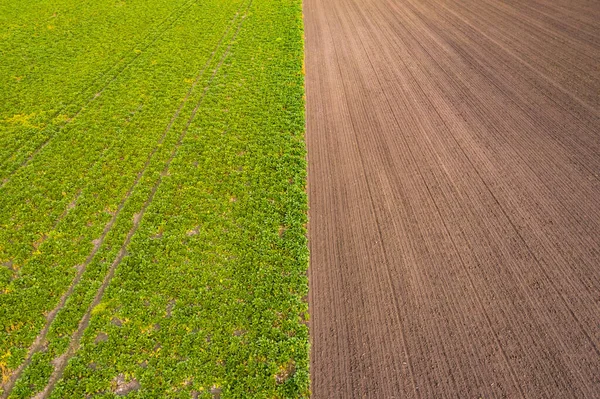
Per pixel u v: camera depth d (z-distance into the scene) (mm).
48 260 13367
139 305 11750
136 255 13297
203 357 10383
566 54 22578
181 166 17188
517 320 10453
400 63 24016
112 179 16781
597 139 16172
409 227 13406
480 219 13375
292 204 14820
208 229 14094
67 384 10039
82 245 13898
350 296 11531
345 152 17297
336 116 19844
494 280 11469
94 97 23062
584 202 13555
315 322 11023
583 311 10492
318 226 13898
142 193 15945
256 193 15508
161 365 10258
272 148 17953
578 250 12023
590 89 19219
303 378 9781
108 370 10281
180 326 11094
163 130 19797
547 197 13898
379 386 9516
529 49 23672
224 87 23219
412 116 19047
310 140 18375
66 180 16906
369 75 23156
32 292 12312
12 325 11430
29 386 10133
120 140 19109
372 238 13188
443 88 20922
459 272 11797
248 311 11352
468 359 9797
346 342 10461
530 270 11617
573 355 9625
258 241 13469
